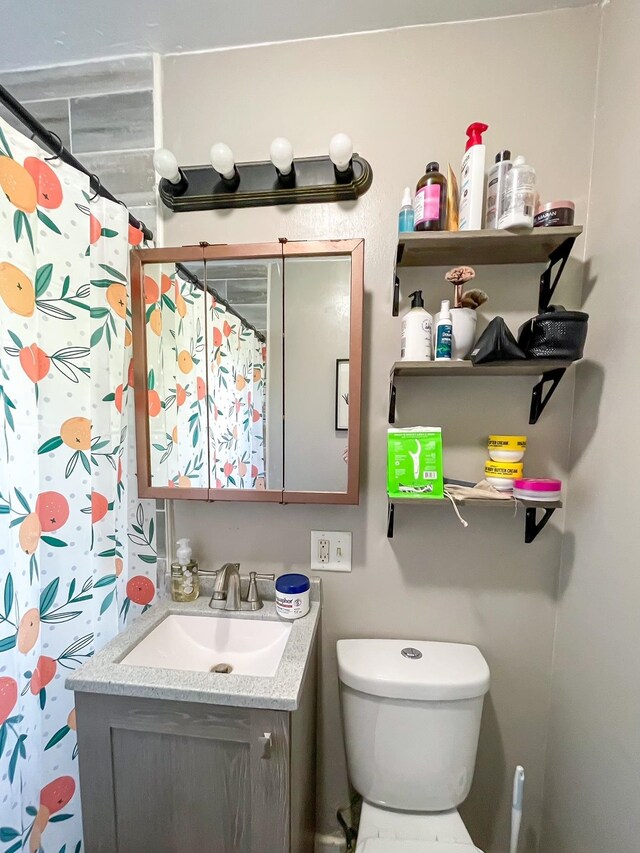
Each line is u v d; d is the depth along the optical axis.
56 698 0.90
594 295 0.93
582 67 0.94
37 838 0.87
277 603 1.03
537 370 0.95
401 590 1.11
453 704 0.95
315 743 1.12
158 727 0.77
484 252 0.94
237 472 1.08
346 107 1.02
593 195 0.94
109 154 1.10
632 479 0.77
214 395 1.09
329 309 1.03
